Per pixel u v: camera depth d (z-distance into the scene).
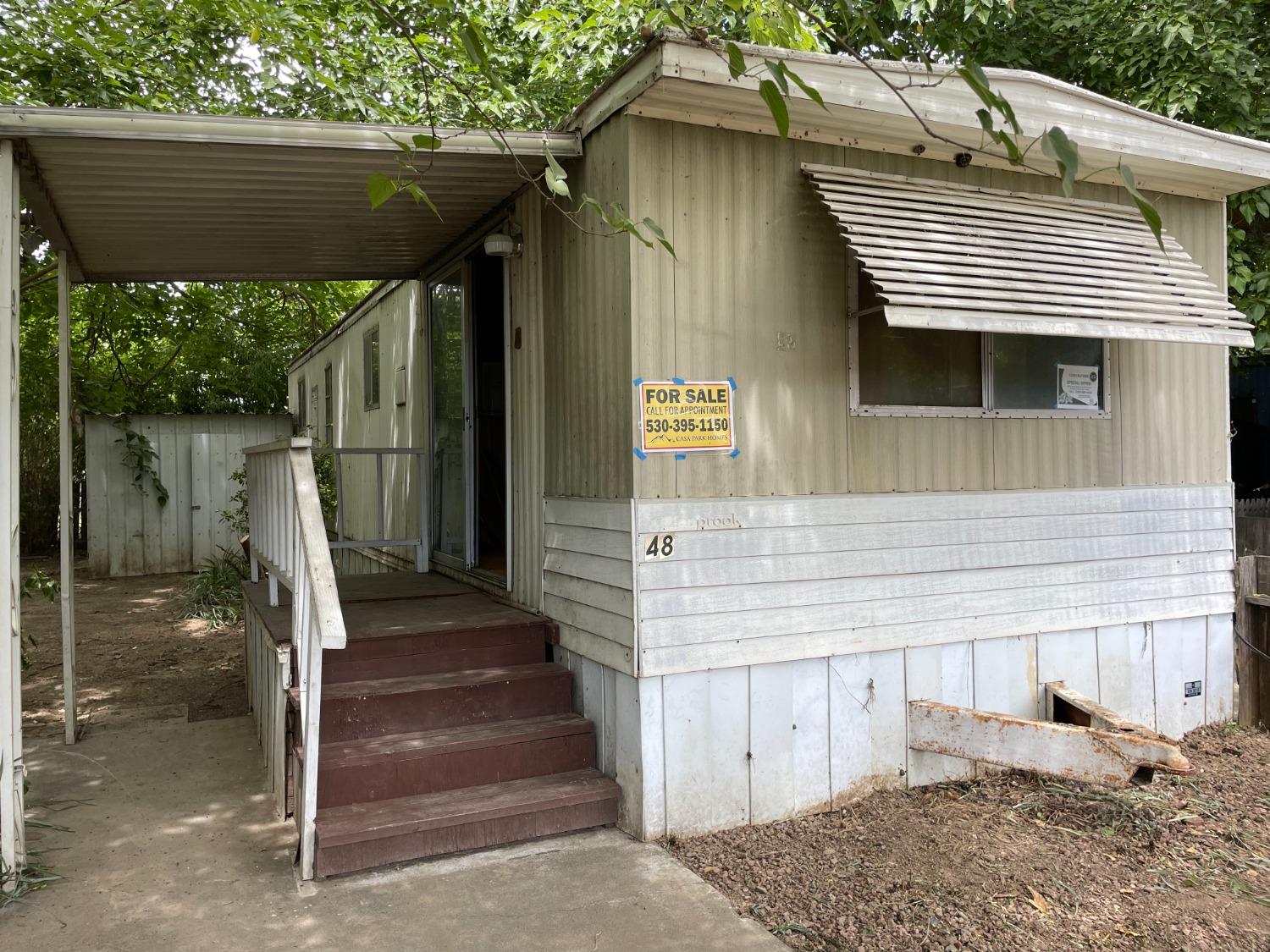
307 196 4.60
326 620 3.16
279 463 4.40
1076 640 4.93
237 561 10.97
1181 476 5.29
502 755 4.02
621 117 3.92
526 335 4.96
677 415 3.95
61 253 5.34
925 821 4.09
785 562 4.15
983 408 4.67
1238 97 7.08
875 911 3.27
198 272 6.26
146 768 4.86
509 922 3.17
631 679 3.91
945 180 4.63
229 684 6.82
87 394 11.38
